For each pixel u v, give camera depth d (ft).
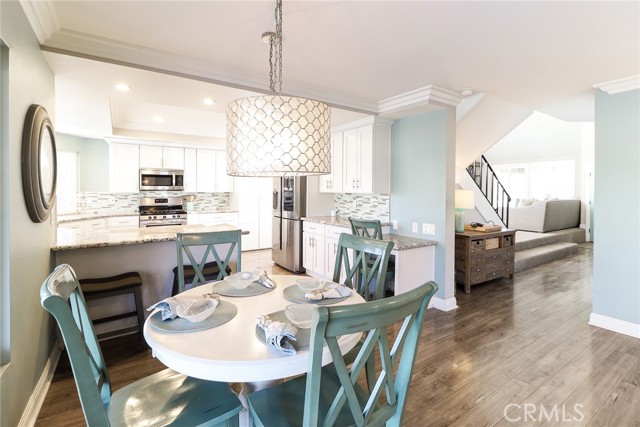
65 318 3.26
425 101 10.73
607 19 6.32
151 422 3.99
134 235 9.84
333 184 15.43
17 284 5.39
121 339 9.25
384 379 3.62
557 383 7.25
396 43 7.41
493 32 6.88
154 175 19.04
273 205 18.53
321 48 7.68
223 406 4.30
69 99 10.34
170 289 10.10
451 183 11.70
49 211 7.16
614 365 7.96
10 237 5.10
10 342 5.09
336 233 14.07
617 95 9.66
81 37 7.02
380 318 3.14
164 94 9.85
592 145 26.23
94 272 9.02
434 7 5.98
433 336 9.57
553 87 10.21
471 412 6.32
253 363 3.69
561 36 7.03
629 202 9.48
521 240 19.95
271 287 6.28
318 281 6.49
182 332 4.39
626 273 9.61
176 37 7.18
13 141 5.24
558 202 24.76
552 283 15.02
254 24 6.64
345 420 3.96
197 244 7.51
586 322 10.59
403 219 13.16
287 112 5.30
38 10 5.90
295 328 4.23
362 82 10.01
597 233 10.17
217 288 6.26
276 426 3.95
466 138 14.90
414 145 12.60
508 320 10.77
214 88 9.30
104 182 18.76
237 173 5.86
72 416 6.16
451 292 11.81
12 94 5.14
